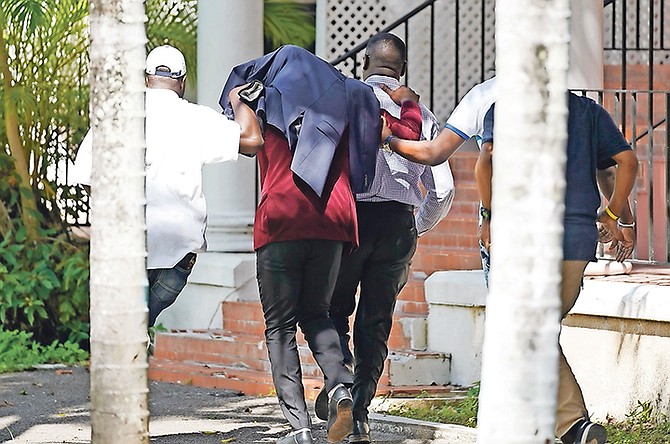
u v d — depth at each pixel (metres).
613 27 39.19
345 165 19.97
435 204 21.48
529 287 11.21
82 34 38.84
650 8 32.47
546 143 11.14
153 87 20.78
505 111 11.17
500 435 11.33
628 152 19.02
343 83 20.08
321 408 20.92
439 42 42.62
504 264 11.26
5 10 37.78
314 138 19.50
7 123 37.12
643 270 26.00
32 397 28.20
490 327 11.38
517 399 11.29
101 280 13.43
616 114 26.55
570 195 18.67
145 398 13.61
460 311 28.25
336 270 20.02
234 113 20.09
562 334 24.59
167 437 23.34
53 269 36.44
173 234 20.50
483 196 19.14
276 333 20.08
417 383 28.09
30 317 35.12
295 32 42.88
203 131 20.53
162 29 40.97
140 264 13.48
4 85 37.19
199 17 34.97
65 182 38.44
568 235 18.52
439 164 19.70
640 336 23.38
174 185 20.48
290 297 19.88
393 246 20.69
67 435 23.70
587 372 24.22
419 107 20.83
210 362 31.59
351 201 19.89
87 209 38.53
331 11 42.81
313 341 20.14
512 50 11.12
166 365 31.39
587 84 29.98
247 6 34.69
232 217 34.72
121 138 13.34
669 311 22.62
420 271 32.38
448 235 33.47
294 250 19.75
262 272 19.97
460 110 19.41
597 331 24.06
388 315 20.95
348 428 19.88
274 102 19.92
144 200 13.52
